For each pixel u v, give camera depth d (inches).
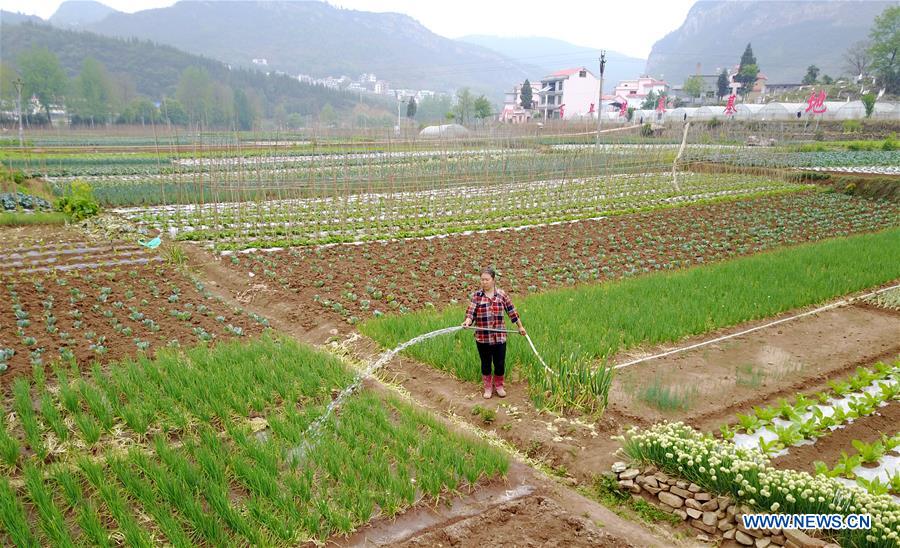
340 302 569.3
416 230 863.7
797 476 277.6
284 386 375.9
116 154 1791.3
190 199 1064.2
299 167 1344.7
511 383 408.8
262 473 279.3
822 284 605.9
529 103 4623.5
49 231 821.2
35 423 318.7
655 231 906.1
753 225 964.0
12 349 424.8
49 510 253.8
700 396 393.1
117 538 248.2
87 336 462.9
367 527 265.4
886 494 283.3
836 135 2549.2
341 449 306.8
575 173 1327.5
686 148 1642.5
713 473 283.4
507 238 842.2
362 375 412.2
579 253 781.3
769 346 481.1
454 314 514.9
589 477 312.2
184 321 512.7
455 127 2119.8
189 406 353.7
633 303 550.9
